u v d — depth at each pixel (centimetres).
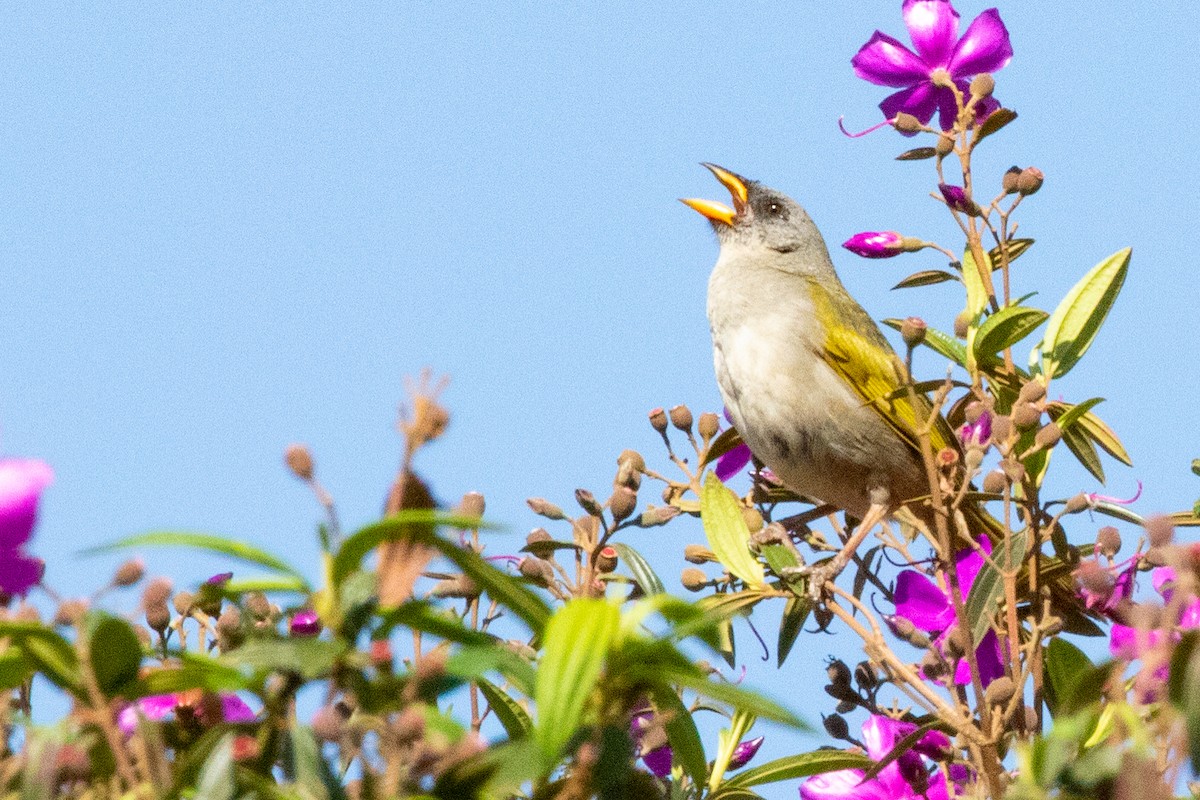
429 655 361
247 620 388
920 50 949
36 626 344
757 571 811
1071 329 861
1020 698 626
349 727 340
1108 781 348
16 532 386
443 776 337
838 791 670
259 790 343
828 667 734
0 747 363
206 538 346
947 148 891
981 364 856
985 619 722
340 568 344
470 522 327
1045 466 812
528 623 362
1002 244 883
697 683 344
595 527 704
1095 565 589
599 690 350
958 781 677
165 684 355
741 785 688
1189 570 391
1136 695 371
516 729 545
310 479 349
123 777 353
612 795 353
